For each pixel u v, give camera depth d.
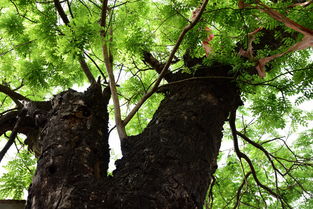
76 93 2.42
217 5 2.55
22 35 3.75
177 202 1.81
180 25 2.67
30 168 3.38
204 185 2.04
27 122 2.72
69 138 2.09
